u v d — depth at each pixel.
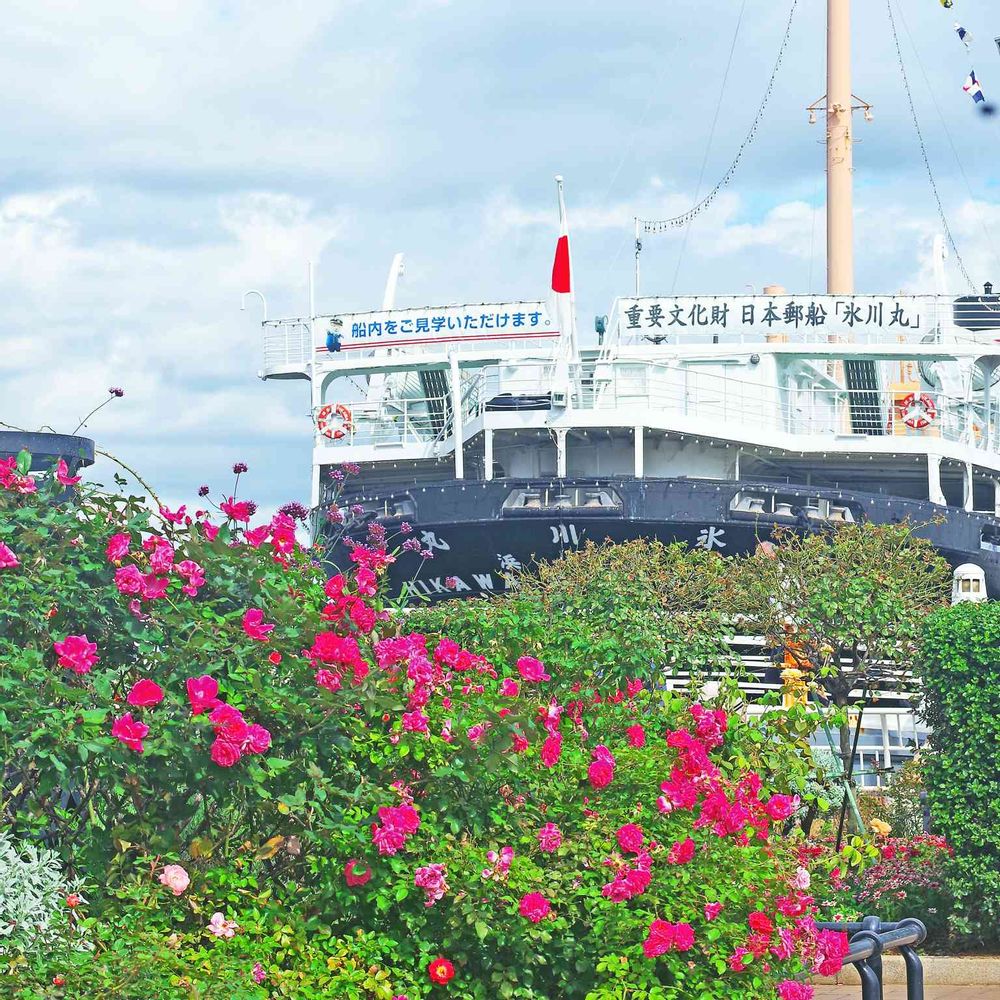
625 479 37.44
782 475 43.72
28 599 7.36
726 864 8.71
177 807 7.41
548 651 11.47
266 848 7.60
